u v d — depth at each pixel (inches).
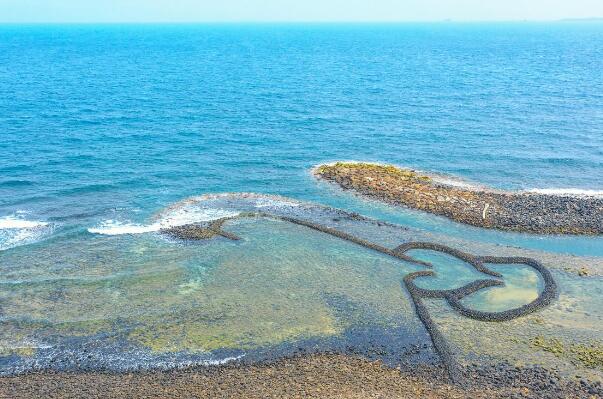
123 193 1999.3
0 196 1939.0
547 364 1106.7
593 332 1216.8
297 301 1331.2
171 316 1259.8
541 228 1748.3
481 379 1061.8
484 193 2021.4
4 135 2662.4
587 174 2278.5
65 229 1707.7
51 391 1010.1
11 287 1375.5
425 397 1002.7
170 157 2415.1
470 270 1497.3
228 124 3019.2
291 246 1612.9
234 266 1494.8
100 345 1155.3
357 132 2896.2
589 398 1007.0
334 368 1091.3
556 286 1411.2
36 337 1177.4
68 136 2687.0
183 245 1611.7
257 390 1014.4
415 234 1711.4
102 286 1385.3
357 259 1544.0
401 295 1365.7
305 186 2097.7
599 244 1663.4
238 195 2000.5
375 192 2015.3
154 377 1056.2
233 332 1204.5
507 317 1266.0
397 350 1154.7
